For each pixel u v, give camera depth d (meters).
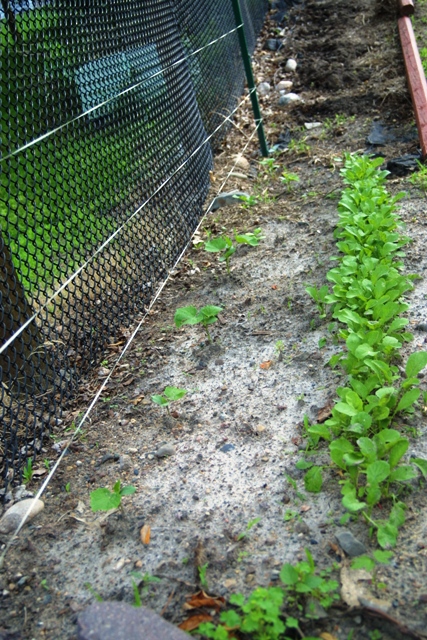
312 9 9.07
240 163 5.58
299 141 6.01
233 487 2.38
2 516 2.43
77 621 1.84
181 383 3.06
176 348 3.34
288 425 2.64
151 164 4.08
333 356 2.77
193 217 4.66
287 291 3.64
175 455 2.61
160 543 2.20
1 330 2.71
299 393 2.81
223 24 6.77
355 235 3.56
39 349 2.91
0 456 2.74
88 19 3.41
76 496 2.49
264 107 7.02
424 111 5.24
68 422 2.93
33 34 2.96
